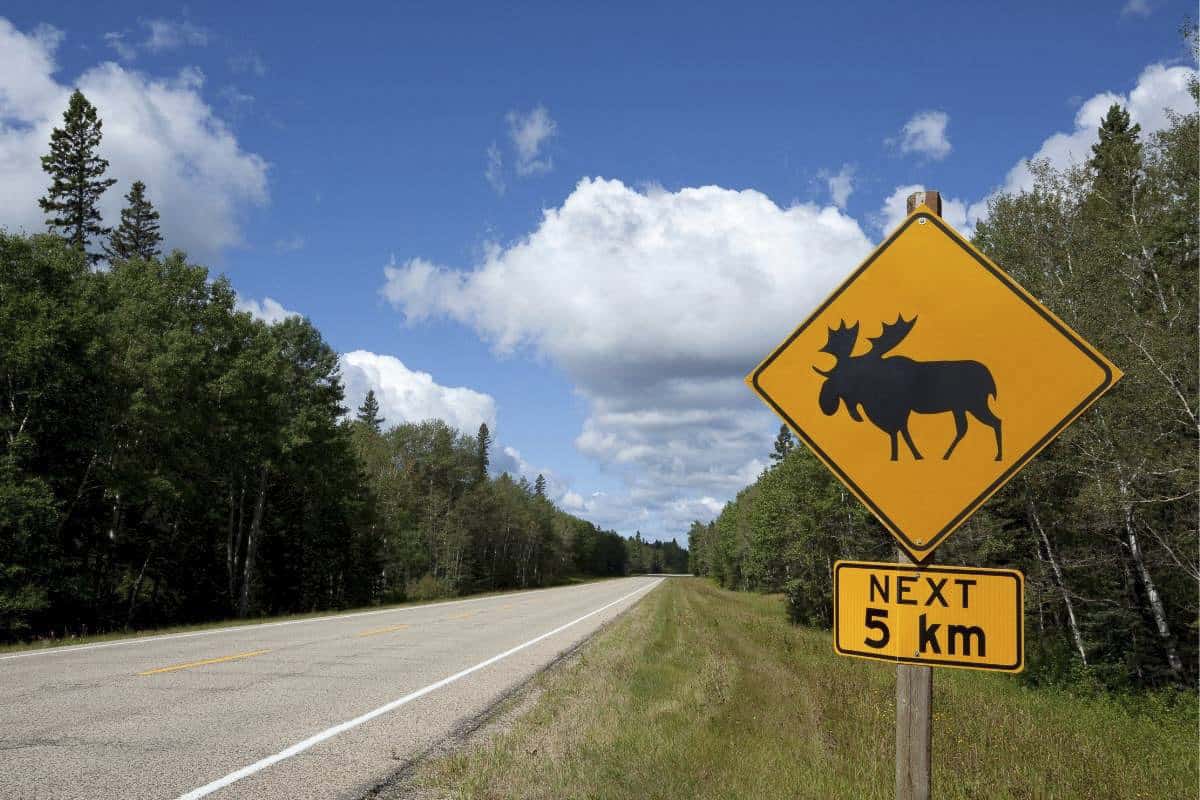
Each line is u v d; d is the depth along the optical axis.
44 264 26.23
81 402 26.39
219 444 35.03
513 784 5.52
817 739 7.36
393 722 7.70
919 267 2.92
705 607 35.72
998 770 7.16
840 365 2.97
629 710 8.45
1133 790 7.39
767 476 42.84
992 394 2.78
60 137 43.66
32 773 5.51
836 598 2.85
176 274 35.22
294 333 45.06
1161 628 17.81
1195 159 17.55
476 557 84.44
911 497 2.83
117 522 31.20
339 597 52.47
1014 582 2.67
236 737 6.80
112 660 11.84
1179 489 16.11
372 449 61.00
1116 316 16.69
